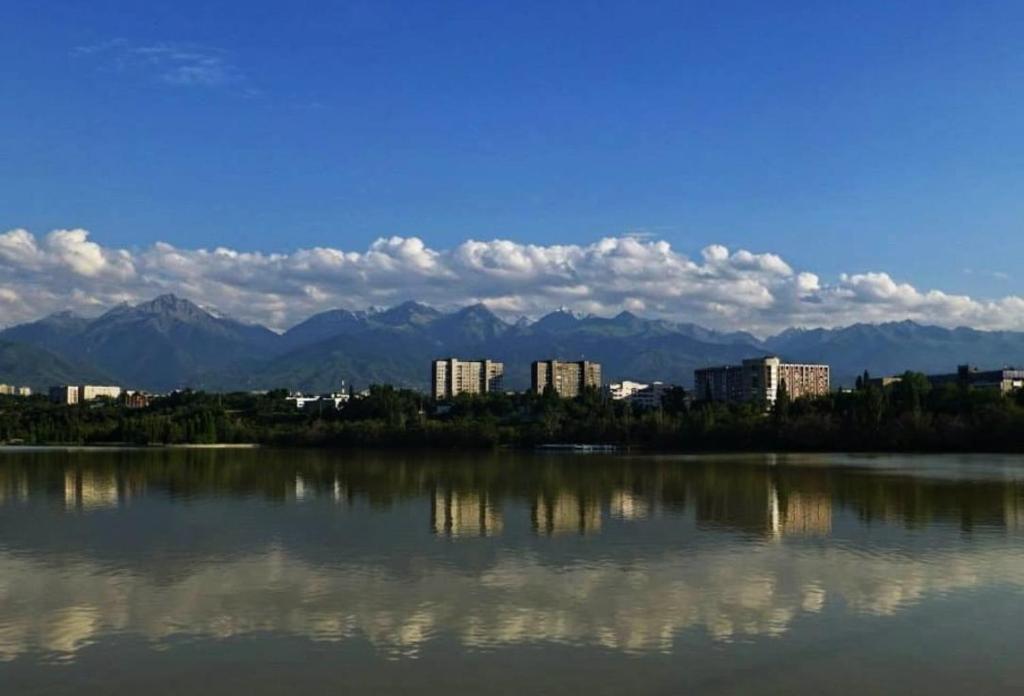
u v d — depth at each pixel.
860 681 35.84
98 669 37.47
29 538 70.88
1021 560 59.94
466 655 38.97
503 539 69.50
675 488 117.56
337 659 38.50
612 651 39.47
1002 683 35.69
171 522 81.00
